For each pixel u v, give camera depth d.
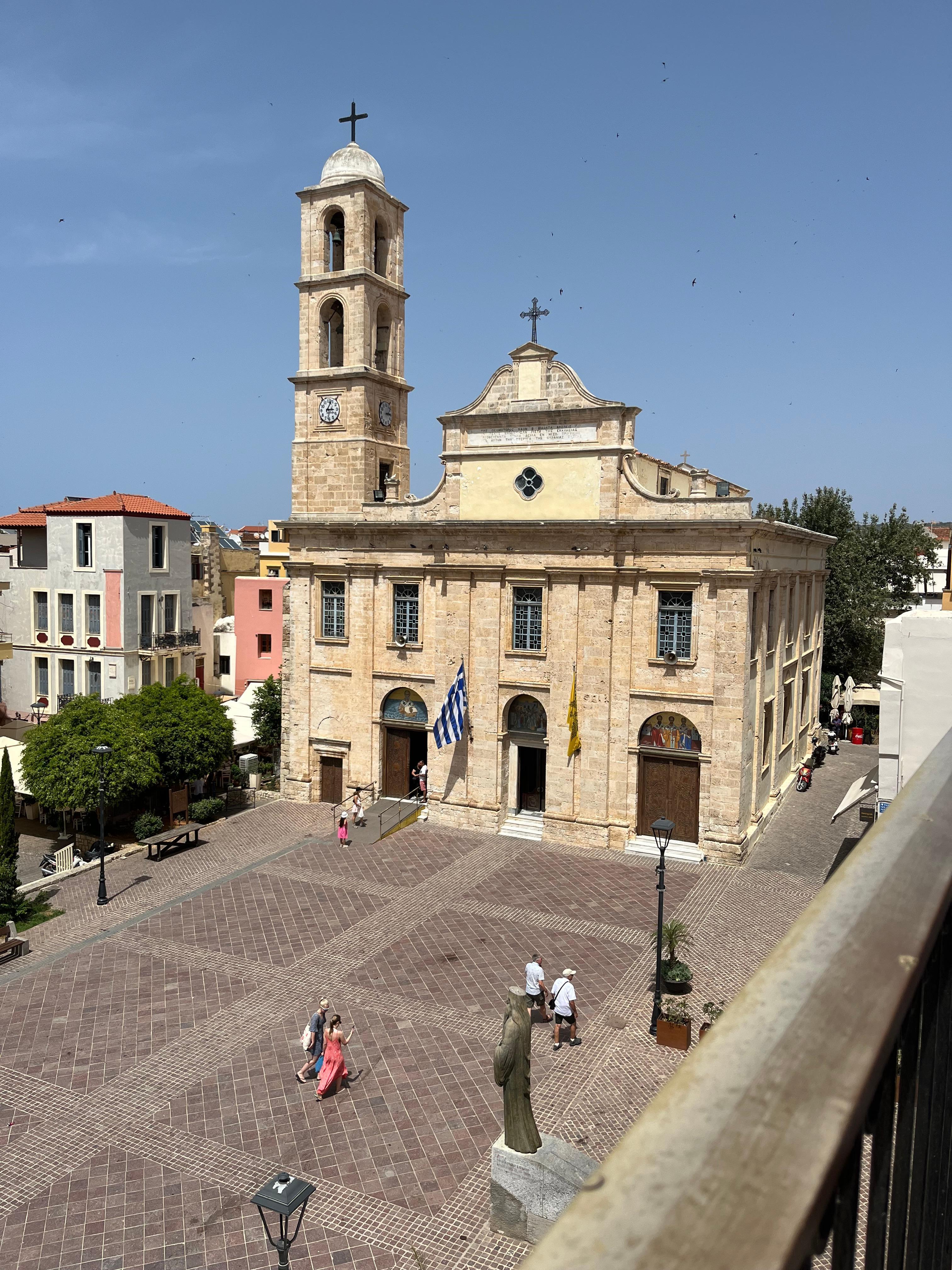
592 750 35.88
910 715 18.11
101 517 52.31
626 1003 23.92
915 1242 2.17
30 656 55.44
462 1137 18.70
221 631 69.12
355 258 40.66
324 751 42.47
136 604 52.88
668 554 34.28
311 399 42.12
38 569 54.78
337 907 30.59
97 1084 20.69
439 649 38.84
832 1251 1.47
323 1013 21.28
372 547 40.47
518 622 37.50
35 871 39.69
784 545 39.50
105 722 40.03
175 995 24.77
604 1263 1.03
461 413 37.91
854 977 1.68
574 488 35.97
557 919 29.27
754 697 35.31
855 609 58.72
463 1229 16.27
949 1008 2.25
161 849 36.72
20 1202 17.06
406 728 40.62
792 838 36.72
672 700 34.41
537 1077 20.67
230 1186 17.39
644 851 34.88
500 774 37.91
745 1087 1.41
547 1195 15.67
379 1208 16.78
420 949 27.31
